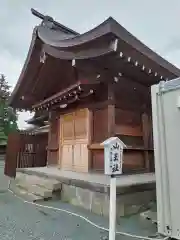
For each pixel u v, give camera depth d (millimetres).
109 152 2168
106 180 3662
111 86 4570
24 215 3230
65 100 5461
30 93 6809
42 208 3621
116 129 4695
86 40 3479
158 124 2555
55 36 4852
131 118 5094
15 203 3988
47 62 5273
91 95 5039
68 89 4723
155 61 4031
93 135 5047
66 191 4156
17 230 2615
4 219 3045
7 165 8312
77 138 5586
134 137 5066
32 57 5461
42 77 6062
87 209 3510
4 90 28578
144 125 5309
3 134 22922
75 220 2990
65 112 6215
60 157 6258
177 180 2264
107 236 2402
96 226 2721
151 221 2938
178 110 2354
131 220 3008
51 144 6867
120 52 3373
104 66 3955
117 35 3152
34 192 4484
